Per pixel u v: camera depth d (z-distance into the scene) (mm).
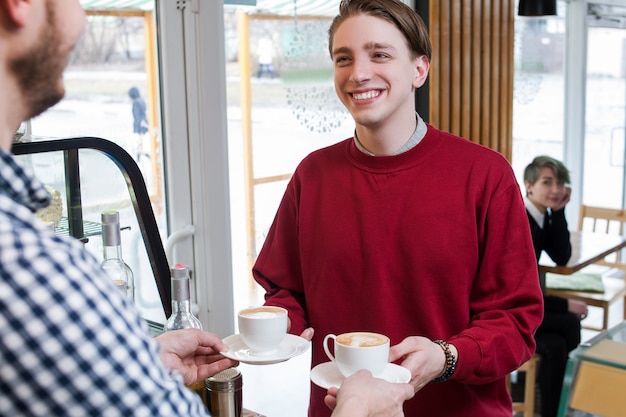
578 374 1737
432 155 1478
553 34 5133
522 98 4941
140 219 1502
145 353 669
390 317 1461
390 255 1458
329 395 1109
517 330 1393
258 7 3023
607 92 5551
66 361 621
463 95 3869
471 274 1457
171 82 2602
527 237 1455
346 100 1455
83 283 640
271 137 3148
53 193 1432
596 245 3881
